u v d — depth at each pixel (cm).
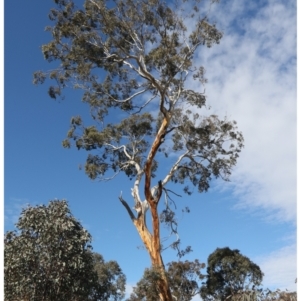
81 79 2186
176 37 2069
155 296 1997
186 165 2359
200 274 2625
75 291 1719
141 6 2027
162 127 2130
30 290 1630
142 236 2072
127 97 2292
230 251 2831
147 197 2092
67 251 1698
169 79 2061
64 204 1788
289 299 1143
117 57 2109
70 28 2036
